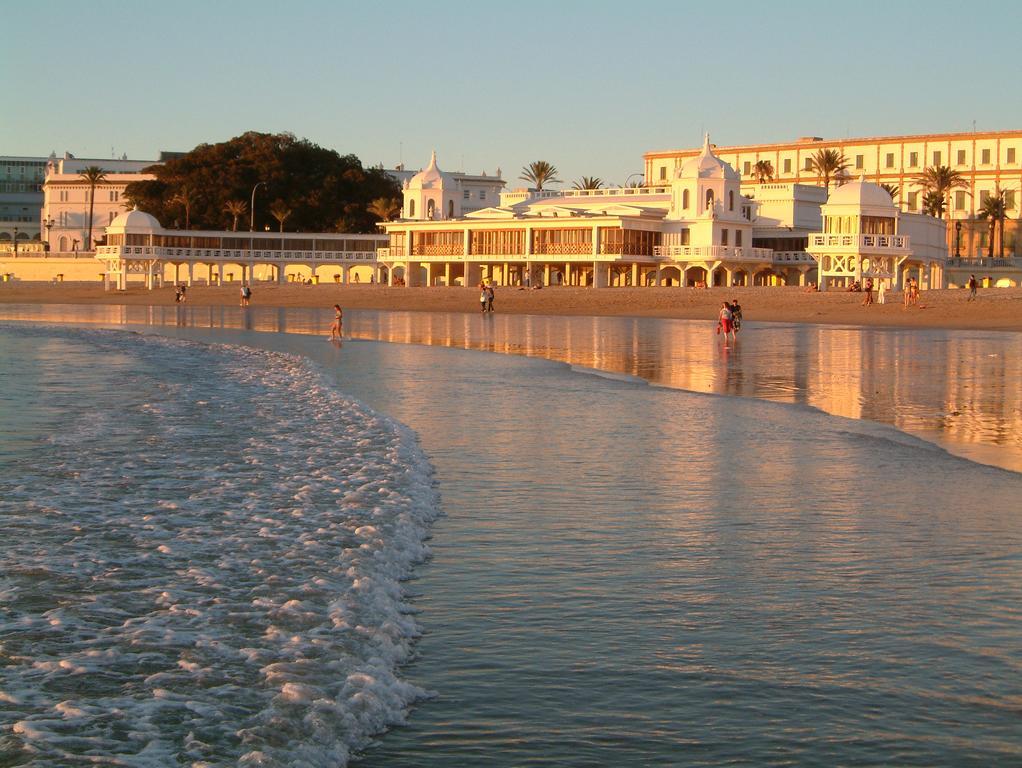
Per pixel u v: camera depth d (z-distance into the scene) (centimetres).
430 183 15525
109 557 1267
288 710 830
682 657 969
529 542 1388
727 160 19438
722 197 13450
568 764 767
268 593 1124
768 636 1023
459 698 878
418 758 776
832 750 785
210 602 1091
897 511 1589
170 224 17325
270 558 1262
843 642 1005
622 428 2508
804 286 12138
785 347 5634
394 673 925
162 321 9194
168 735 788
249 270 17475
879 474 1911
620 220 12950
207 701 848
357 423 2498
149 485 1727
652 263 13450
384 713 843
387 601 1109
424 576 1229
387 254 15038
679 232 13500
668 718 840
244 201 17138
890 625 1055
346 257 16238
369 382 3697
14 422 2542
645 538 1410
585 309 10769
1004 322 8012
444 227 14375
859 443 2300
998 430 2552
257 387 3438
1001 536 1427
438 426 2536
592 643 1005
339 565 1231
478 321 8988
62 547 1316
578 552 1338
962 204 17275
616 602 1130
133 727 801
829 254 11981
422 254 14600
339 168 17888
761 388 3544
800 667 942
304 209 17275
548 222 13475
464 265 14625
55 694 857
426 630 1042
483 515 1549
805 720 835
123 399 3069
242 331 7612
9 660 927
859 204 11869
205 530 1407
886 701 869
